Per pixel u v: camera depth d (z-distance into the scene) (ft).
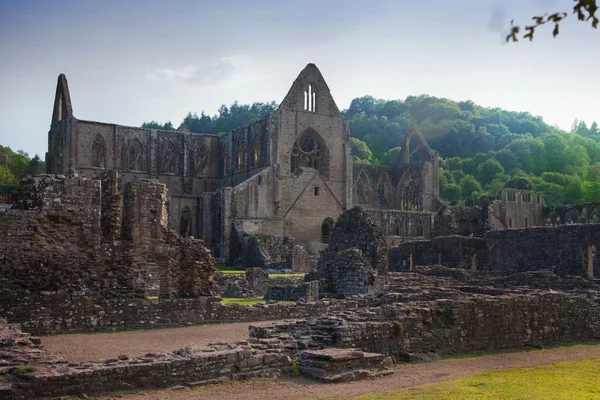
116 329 98.43
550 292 109.70
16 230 96.78
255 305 114.32
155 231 111.14
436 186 475.72
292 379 66.03
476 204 515.91
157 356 63.52
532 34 27.89
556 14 27.48
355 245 160.76
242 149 408.46
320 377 65.72
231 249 343.46
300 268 273.33
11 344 64.64
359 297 122.93
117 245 106.52
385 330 79.10
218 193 360.69
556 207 434.71
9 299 90.58
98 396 56.39
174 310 104.88
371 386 63.93
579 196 578.66
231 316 111.14
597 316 111.24
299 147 394.73
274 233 359.46
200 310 107.86
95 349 78.69
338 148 404.98
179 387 60.29
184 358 62.39
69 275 100.48
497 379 67.51
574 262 188.34
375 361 72.23
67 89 383.24
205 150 427.33
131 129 394.32
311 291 144.56
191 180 417.08
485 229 279.28
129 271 106.52
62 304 94.63
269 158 377.71
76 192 102.68
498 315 94.17
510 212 424.87
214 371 63.77
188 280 114.01
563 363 80.53
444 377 70.18
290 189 369.09
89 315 96.63
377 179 485.15
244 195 353.51
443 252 224.94
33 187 101.96
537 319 100.22
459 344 88.22
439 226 293.84
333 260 151.23
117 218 108.78
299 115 391.86
